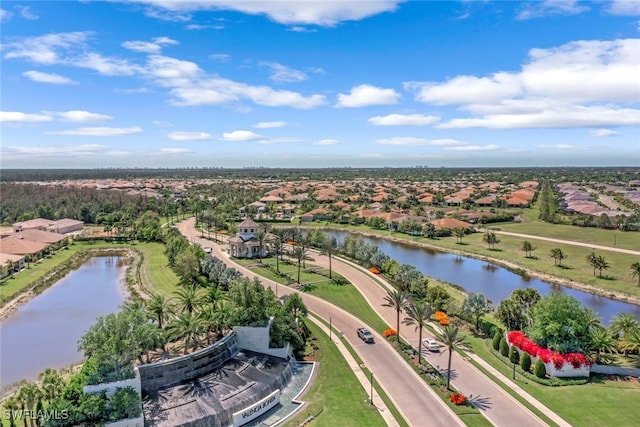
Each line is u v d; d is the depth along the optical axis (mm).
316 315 84062
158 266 126562
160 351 58875
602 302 97875
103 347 47938
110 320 50219
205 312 63562
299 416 50219
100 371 48750
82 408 44656
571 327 63031
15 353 71062
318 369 62438
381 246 165250
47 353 71125
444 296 87375
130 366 50250
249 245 133875
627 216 189625
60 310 92625
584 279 111062
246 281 70438
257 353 62750
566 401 53781
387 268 111438
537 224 198500
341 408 51938
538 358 61625
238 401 50625
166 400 49906
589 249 144250
